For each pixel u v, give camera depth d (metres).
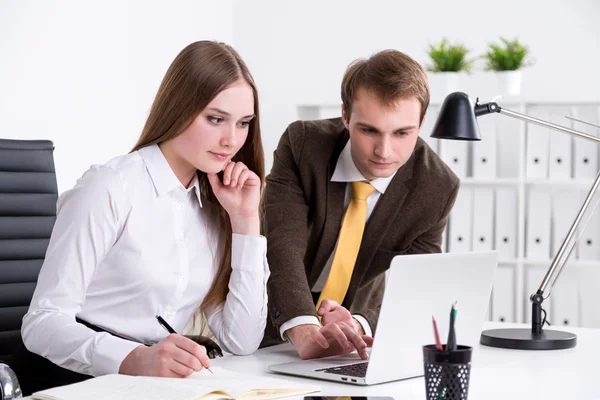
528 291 4.52
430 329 1.70
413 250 2.34
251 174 1.97
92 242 1.75
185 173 1.92
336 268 2.20
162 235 1.87
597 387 1.64
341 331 1.89
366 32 5.10
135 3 4.35
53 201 2.55
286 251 2.12
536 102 4.48
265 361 1.94
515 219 4.52
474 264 1.72
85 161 4.00
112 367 1.62
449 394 1.31
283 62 5.25
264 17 5.29
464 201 4.55
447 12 4.95
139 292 1.85
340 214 2.25
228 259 2.03
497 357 2.00
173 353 1.57
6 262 2.44
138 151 1.88
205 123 1.79
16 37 3.62
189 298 1.96
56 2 3.81
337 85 5.16
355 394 1.54
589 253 4.45
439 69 4.55
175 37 4.72
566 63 4.76
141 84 4.42
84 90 4.00
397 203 2.24
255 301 2.00
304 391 1.49
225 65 1.79
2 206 2.45
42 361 1.87
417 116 2.04
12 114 3.59
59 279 1.73
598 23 4.71
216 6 5.14
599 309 4.55
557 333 2.24
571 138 4.45
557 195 4.48
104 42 4.13
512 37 4.84
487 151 4.53
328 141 2.25
